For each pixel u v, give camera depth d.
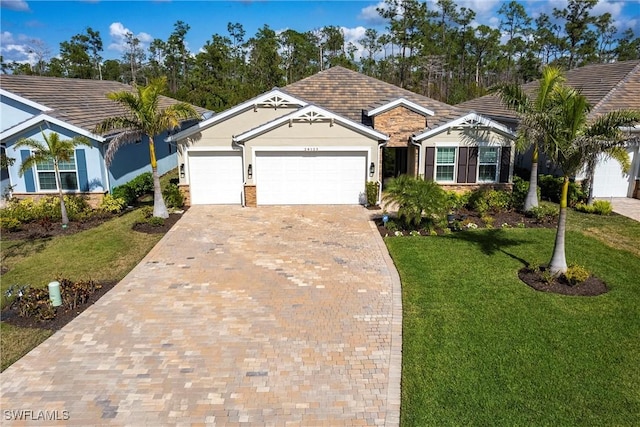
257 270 13.39
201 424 7.23
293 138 20.38
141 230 17.33
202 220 18.69
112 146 17.88
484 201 19.47
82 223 18.62
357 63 75.50
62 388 8.08
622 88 22.34
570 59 66.50
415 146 21.47
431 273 12.93
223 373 8.48
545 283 12.11
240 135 19.95
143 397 7.84
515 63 72.50
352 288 12.08
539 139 12.78
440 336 9.61
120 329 10.05
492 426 7.11
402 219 17.44
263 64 63.94
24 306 10.80
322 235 16.66
